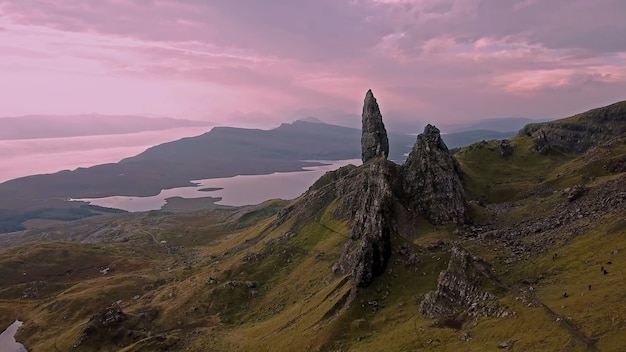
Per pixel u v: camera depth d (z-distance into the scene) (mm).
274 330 166750
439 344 109188
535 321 97625
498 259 143500
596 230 134000
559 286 112188
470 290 122875
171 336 191500
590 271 113312
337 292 164000
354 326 138375
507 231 171375
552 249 136625
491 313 111250
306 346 138125
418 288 147875
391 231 178000
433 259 158125
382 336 127562
